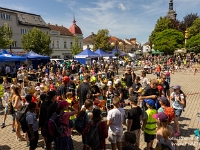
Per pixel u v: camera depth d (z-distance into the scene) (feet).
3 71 70.08
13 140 20.98
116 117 14.78
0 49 86.48
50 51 127.44
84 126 14.64
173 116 14.76
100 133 13.11
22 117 16.25
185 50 158.40
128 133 11.13
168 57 132.57
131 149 10.07
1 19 117.91
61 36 170.09
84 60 112.88
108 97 26.63
